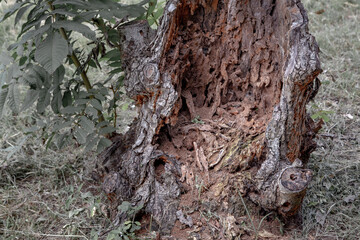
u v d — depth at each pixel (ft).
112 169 7.48
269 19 6.78
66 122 6.68
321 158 8.55
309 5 16.06
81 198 7.72
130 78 6.72
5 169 8.52
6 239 6.69
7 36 13.84
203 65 7.27
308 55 5.69
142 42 6.64
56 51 5.51
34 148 9.30
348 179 7.96
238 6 6.79
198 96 7.56
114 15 6.00
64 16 6.55
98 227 6.95
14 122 10.30
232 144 6.72
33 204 7.66
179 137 7.11
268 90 7.04
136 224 6.59
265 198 6.20
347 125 9.80
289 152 6.24
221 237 6.24
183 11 6.77
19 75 6.20
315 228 6.77
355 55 12.39
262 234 6.37
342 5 16.03
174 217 6.46
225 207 6.48
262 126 6.82
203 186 6.55
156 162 6.87
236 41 7.05
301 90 5.84
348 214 7.08
